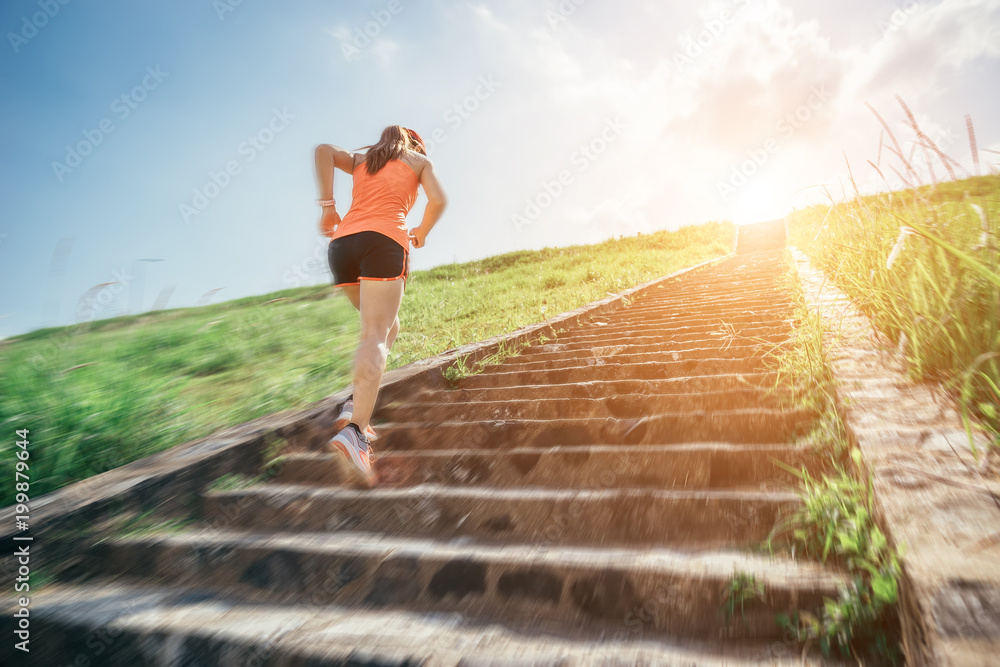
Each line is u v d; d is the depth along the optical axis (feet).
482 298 35.81
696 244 71.46
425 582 5.39
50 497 6.73
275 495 7.12
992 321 5.97
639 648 4.30
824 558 4.63
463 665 4.18
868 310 9.98
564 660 4.17
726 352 11.64
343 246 9.09
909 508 4.11
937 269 7.12
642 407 8.93
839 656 3.93
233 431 8.91
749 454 6.37
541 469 7.17
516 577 5.12
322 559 5.77
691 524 5.54
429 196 9.68
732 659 4.08
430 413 10.19
